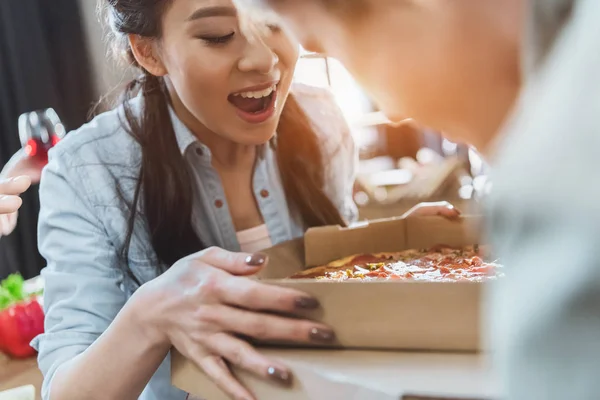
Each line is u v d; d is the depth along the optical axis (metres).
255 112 1.08
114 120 1.22
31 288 1.68
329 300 0.67
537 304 0.25
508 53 0.44
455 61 0.46
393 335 0.65
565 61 0.27
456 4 0.44
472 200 1.62
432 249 1.28
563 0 0.29
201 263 0.75
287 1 0.51
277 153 1.32
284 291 0.67
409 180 2.50
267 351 0.68
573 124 0.25
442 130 0.51
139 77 1.19
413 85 0.49
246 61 1.01
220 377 0.68
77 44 3.17
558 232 0.25
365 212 2.47
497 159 0.30
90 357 0.78
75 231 1.09
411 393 0.52
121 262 1.10
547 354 0.25
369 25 0.48
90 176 1.13
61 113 3.16
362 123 1.98
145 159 1.13
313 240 1.18
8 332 1.41
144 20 1.04
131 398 0.78
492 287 0.30
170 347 0.76
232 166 1.28
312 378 0.61
